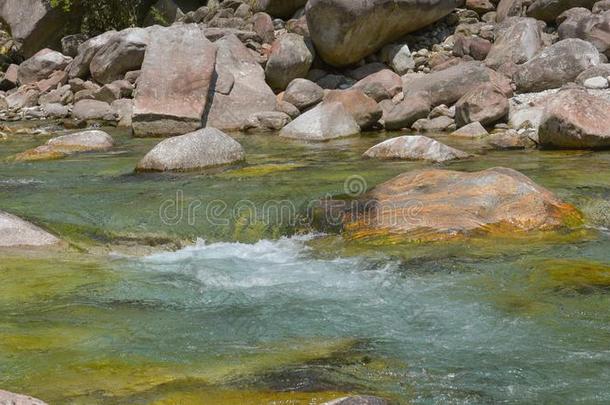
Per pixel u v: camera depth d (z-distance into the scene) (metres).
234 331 7.14
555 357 6.53
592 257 9.07
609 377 6.17
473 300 7.85
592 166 12.98
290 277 8.76
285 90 20.38
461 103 17.44
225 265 9.29
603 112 14.78
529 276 8.47
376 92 19.56
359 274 8.77
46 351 6.61
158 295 8.12
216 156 13.60
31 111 21.55
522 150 14.87
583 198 11.00
